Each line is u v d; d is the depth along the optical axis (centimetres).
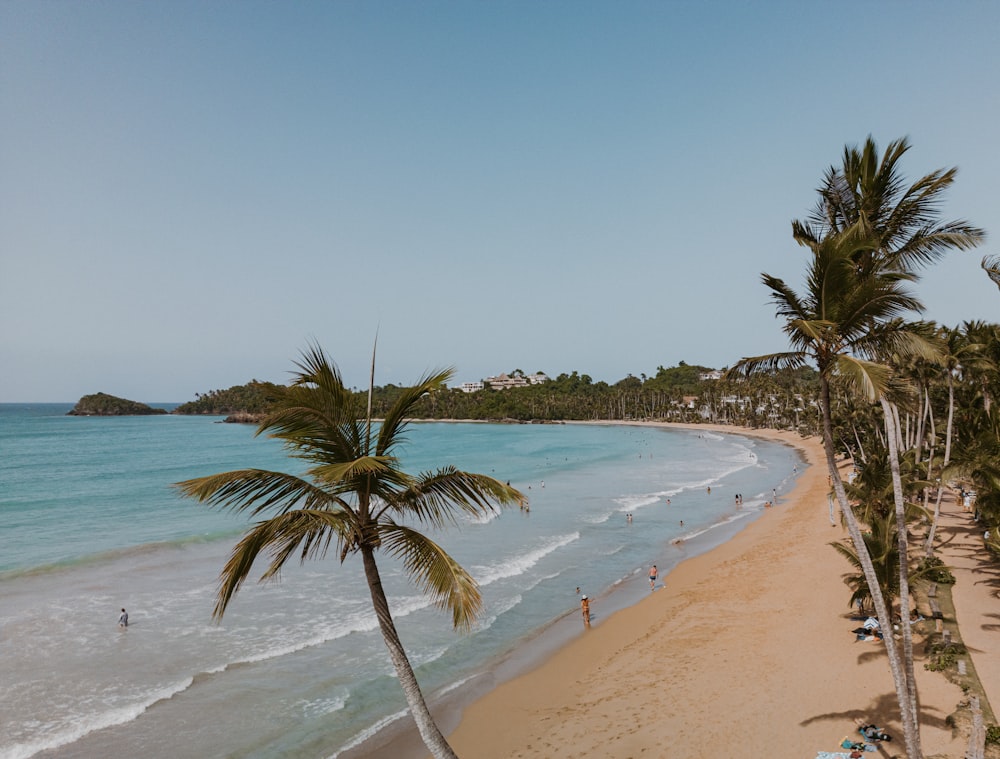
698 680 1992
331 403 912
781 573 3148
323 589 3055
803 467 8594
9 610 2712
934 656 1916
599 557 3806
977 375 3597
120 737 1728
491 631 2569
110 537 4250
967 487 4362
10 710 1853
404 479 895
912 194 1308
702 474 8019
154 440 13738
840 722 1638
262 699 1961
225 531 4388
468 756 1661
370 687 2056
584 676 2120
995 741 1402
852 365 1117
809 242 1387
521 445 13212
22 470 8200
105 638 2409
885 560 2058
